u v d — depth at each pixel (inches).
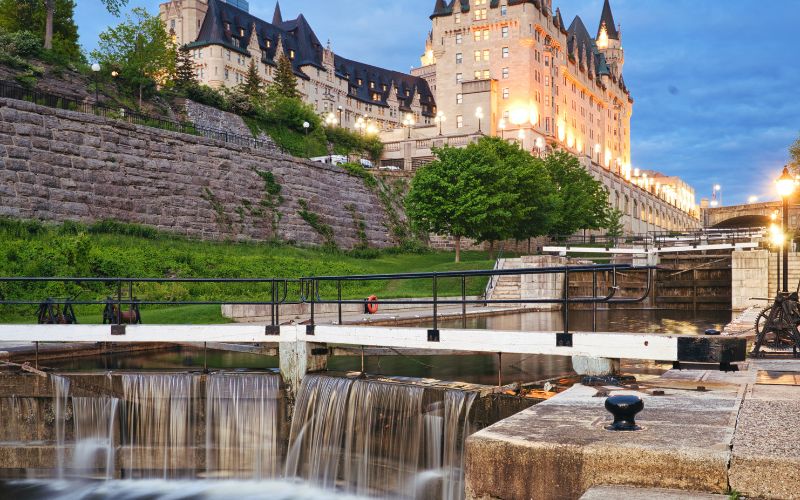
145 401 515.2
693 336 355.9
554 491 199.0
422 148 3496.6
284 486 489.7
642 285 1636.3
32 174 1412.4
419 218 2097.7
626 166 6097.4
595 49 5615.2
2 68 1905.8
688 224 6599.4
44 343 681.6
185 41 4926.2
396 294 1485.0
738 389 299.0
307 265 1697.8
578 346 384.2
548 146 3981.3
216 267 1477.6
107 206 1557.6
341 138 3388.3
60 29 2679.6
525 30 3917.3
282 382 514.3
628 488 187.9
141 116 2032.5
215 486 493.0
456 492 401.7
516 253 2546.8
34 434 527.5
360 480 451.5
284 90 3747.5
